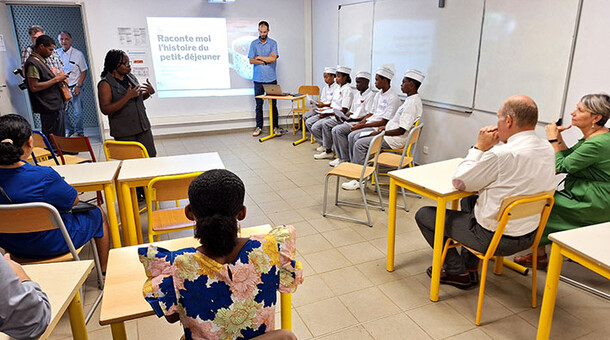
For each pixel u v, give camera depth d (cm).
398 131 410
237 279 106
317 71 699
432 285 228
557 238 160
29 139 214
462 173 202
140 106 351
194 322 105
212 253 105
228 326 106
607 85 277
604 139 221
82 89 668
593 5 278
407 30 465
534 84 329
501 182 196
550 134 254
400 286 244
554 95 314
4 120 208
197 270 103
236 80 674
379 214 349
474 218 212
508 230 201
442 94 429
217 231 102
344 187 411
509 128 198
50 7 645
